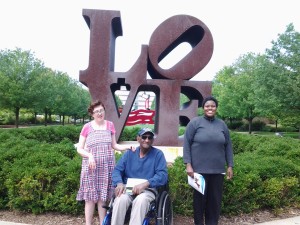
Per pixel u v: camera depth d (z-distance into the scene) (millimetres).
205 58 8039
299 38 24562
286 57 24672
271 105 24844
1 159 5082
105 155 3725
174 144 7867
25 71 25688
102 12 7902
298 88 22375
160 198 3340
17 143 6422
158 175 3459
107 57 7883
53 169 4598
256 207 4672
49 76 29953
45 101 27094
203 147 3705
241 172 4684
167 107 7926
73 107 39500
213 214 3873
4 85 24859
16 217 4387
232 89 33281
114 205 3256
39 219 4320
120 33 9211
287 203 4973
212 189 3814
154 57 7922
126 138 11781
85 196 3697
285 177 5113
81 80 7855
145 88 8375
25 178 4426
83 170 3740
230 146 3875
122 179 3648
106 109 7816
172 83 7949
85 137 3799
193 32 8367
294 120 26062
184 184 4367
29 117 41594
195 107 7957
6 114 37094
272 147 6773
